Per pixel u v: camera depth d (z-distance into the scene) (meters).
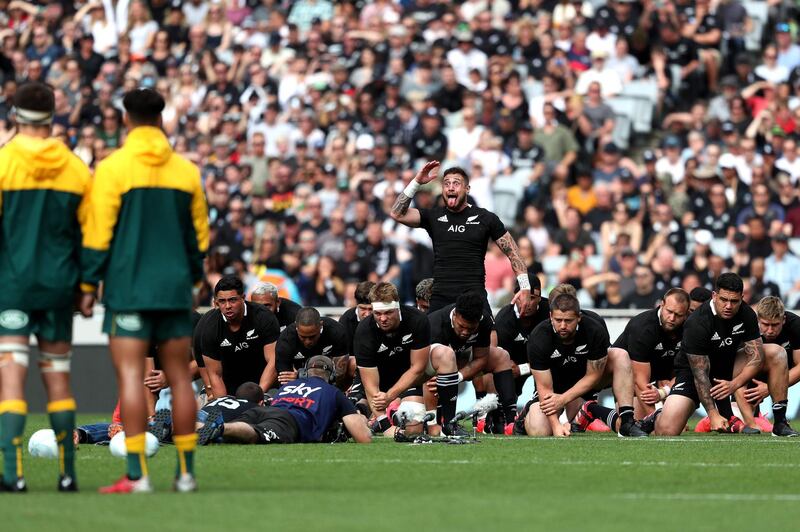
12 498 26.70
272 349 49.03
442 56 90.69
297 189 84.50
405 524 23.31
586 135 85.06
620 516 24.64
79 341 71.31
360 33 96.19
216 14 101.25
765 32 96.38
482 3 96.50
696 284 73.19
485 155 84.31
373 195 81.75
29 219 27.89
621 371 48.50
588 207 80.31
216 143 89.50
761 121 85.38
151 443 36.56
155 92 28.22
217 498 26.75
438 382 46.59
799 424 61.25
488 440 45.12
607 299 74.00
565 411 51.50
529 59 90.88
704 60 91.75
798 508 26.17
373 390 46.72
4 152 27.98
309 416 42.72
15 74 101.44
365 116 89.25
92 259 27.72
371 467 33.94
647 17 90.81
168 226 27.83
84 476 31.88
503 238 50.88
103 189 27.55
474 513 24.81
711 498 27.59
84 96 95.69
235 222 81.94
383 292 45.03
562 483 30.33
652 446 41.97
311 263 78.50
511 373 51.41
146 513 24.48
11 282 27.80
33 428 54.00
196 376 52.72
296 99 92.69
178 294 27.67
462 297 47.03
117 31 103.56
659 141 88.81
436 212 51.19
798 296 74.62
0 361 27.94
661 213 77.69
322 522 23.48
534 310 51.81
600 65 88.88
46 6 105.62
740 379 49.00
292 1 101.88
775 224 76.88
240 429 41.44
